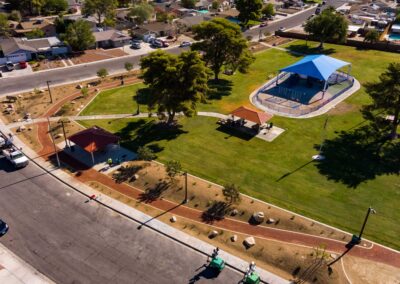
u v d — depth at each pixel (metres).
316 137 62.38
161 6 156.50
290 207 46.31
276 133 63.59
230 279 37.16
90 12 133.62
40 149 59.09
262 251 40.25
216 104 74.62
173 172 48.44
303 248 40.56
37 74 89.69
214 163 55.16
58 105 73.88
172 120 66.38
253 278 35.66
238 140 61.44
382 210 46.03
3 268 37.94
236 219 44.78
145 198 48.19
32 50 97.69
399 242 41.38
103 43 110.94
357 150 58.41
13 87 81.94
